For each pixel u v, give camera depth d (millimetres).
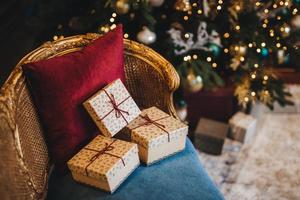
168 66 1591
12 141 1270
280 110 2447
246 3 1979
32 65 1377
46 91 1395
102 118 1463
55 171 1521
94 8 2176
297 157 2131
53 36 2273
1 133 1254
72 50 1589
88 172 1382
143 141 1451
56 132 1445
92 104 1449
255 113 2311
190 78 1997
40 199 1412
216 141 2096
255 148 2195
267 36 2033
